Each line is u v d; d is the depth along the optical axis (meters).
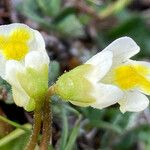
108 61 0.05
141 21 0.11
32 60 0.05
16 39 0.06
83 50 0.10
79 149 0.09
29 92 0.06
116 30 0.11
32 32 0.06
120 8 0.11
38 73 0.06
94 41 0.11
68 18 0.10
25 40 0.06
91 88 0.05
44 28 0.10
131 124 0.09
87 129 0.09
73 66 0.10
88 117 0.08
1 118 0.07
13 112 0.08
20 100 0.06
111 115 0.09
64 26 0.10
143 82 0.06
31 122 0.08
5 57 0.06
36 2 0.10
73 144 0.08
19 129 0.07
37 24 0.10
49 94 0.06
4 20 0.10
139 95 0.06
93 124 0.08
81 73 0.05
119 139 0.09
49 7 0.10
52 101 0.08
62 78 0.06
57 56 0.10
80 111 0.08
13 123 0.07
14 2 0.10
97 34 0.11
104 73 0.05
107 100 0.05
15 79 0.05
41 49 0.06
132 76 0.06
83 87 0.05
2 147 0.07
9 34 0.06
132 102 0.06
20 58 0.06
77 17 0.11
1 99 0.08
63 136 0.08
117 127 0.08
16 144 0.07
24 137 0.07
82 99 0.05
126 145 0.09
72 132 0.08
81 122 0.08
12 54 0.06
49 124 0.06
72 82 0.05
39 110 0.06
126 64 0.06
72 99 0.05
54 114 0.08
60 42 0.10
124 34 0.11
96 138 0.09
